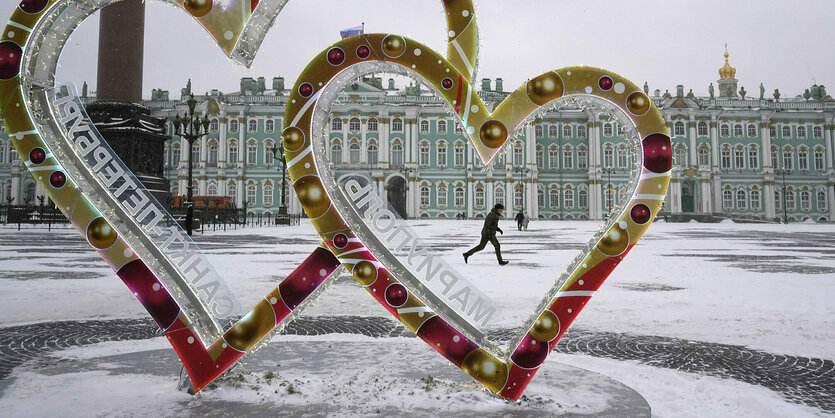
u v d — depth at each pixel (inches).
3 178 2324.1
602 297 270.4
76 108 118.7
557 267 418.9
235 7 113.3
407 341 177.8
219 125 2375.7
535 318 119.3
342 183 122.3
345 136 2401.6
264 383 128.6
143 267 120.2
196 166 2367.1
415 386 127.6
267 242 727.7
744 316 225.0
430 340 119.9
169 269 122.2
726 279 345.4
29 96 114.3
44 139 114.9
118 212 119.6
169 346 170.9
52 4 112.5
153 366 146.6
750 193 2471.7
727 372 148.0
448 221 2122.3
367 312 232.8
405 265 123.0
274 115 2409.0
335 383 130.3
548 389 127.6
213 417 109.5
